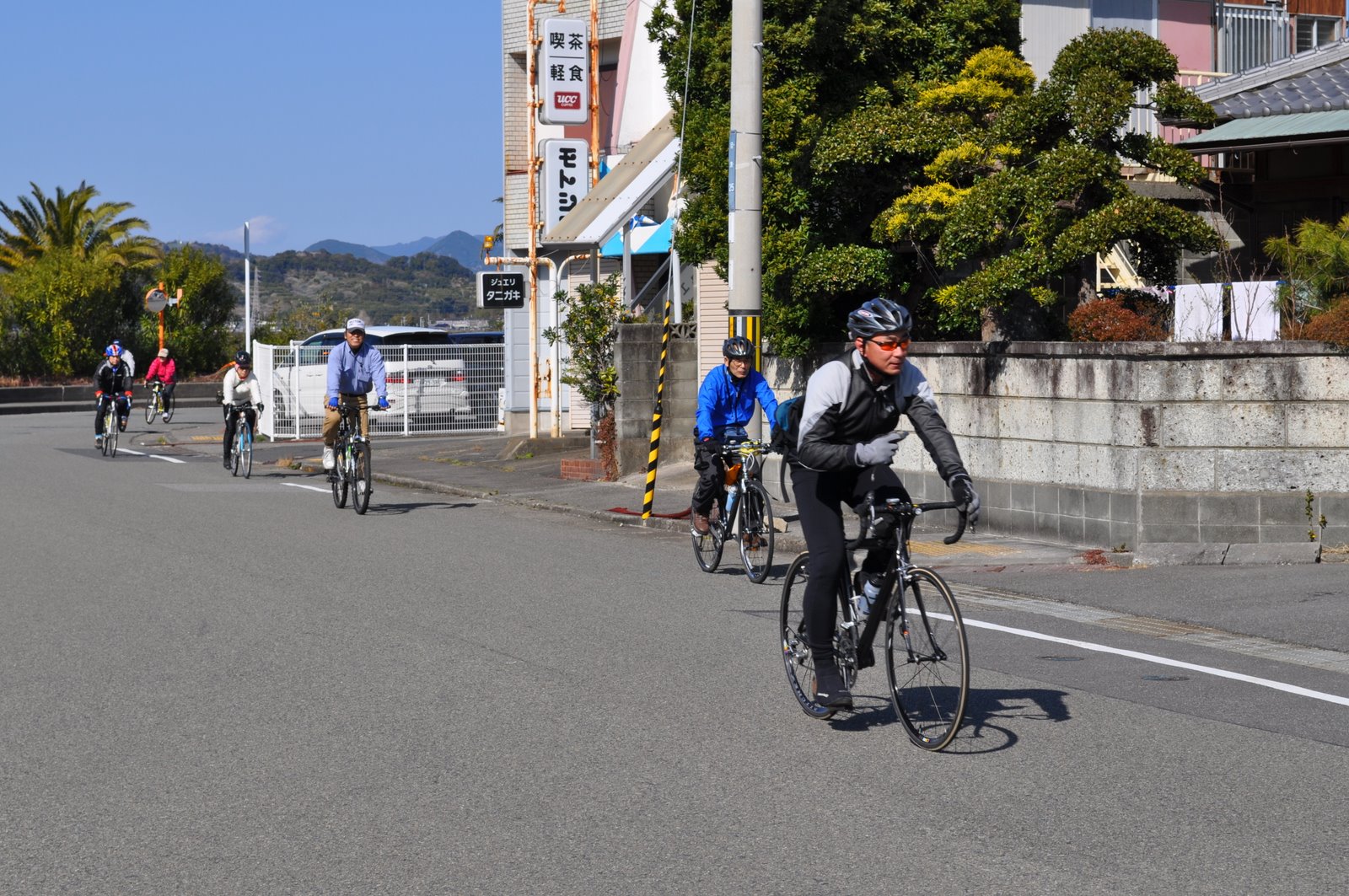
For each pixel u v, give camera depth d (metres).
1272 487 11.78
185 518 15.87
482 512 16.81
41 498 18.05
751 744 6.51
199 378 57.34
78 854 5.08
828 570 6.64
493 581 11.41
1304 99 17.02
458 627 9.40
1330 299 12.53
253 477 22.08
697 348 19.47
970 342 13.69
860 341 6.34
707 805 5.58
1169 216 13.04
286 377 30.03
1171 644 8.89
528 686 7.68
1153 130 23.64
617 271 25.70
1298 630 9.15
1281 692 7.53
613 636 9.10
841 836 5.19
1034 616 9.86
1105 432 12.24
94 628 9.41
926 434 6.35
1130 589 10.71
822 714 6.87
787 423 6.79
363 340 16.64
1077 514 12.55
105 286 54.22
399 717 7.01
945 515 14.19
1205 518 11.83
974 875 4.78
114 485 20.16
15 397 47.28
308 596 10.65
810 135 15.93
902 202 14.72
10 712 7.17
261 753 6.39
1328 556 11.77
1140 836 5.18
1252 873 4.79
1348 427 11.72
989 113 15.26
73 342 53.69
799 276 15.61
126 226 59.31
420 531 14.85
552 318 25.62
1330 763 6.16
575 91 24.47
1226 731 6.71
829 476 6.81
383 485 21.00
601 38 27.75
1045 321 14.84
